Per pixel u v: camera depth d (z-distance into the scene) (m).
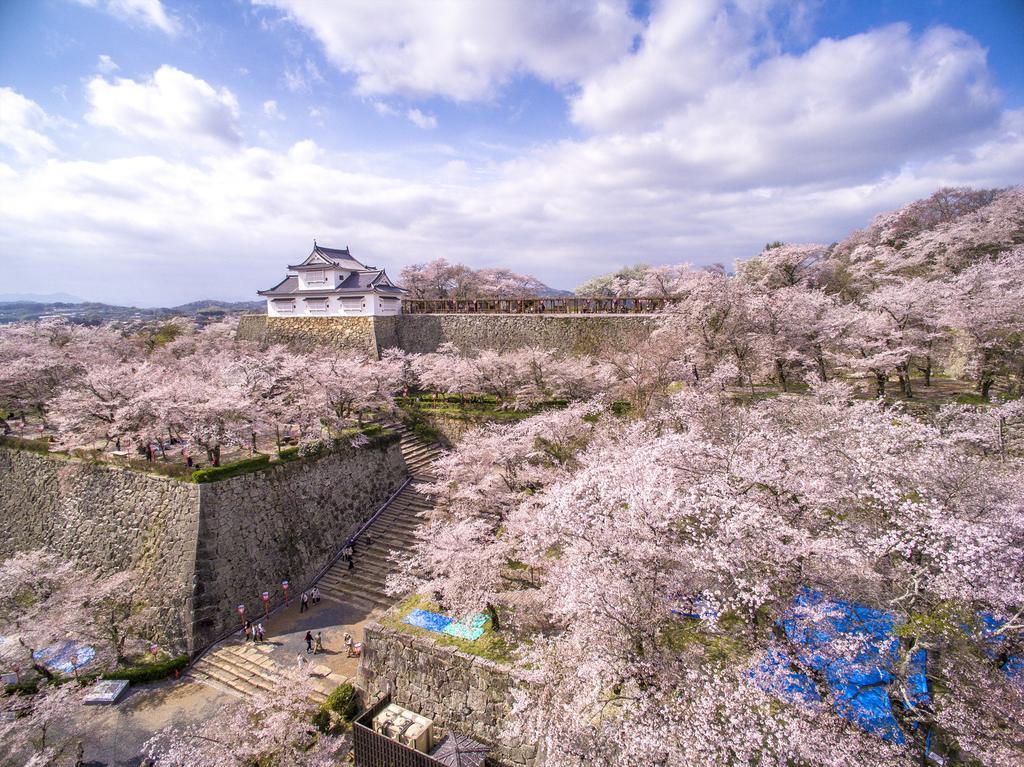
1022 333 18.03
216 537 18.42
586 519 9.83
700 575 9.35
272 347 35.47
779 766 7.04
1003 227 24.78
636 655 8.79
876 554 8.66
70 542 21.33
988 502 9.16
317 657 16.50
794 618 8.53
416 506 24.09
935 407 18.42
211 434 19.09
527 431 18.62
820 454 10.68
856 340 20.47
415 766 11.49
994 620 8.44
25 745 12.88
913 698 8.09
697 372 21.44
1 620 17.97
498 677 12.22
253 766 11.62
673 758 7.42
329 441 23.28
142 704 15.11
